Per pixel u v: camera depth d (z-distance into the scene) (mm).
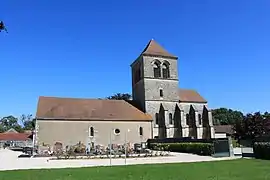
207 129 63281
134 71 67062
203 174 18031
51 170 21641
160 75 63031
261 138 32312
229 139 36250
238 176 16781
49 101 54719
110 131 53688
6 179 17062
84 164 27469
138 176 17469
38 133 49344
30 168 24188
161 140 52344
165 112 59531
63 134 50531
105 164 26906
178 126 60938
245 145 60031
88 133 52156
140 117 57406
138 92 63906
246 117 63781
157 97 61625
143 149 46406
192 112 63469
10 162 32062
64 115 51781
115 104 59469
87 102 57281
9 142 101938
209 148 37531
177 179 16031
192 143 42188
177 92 63750
